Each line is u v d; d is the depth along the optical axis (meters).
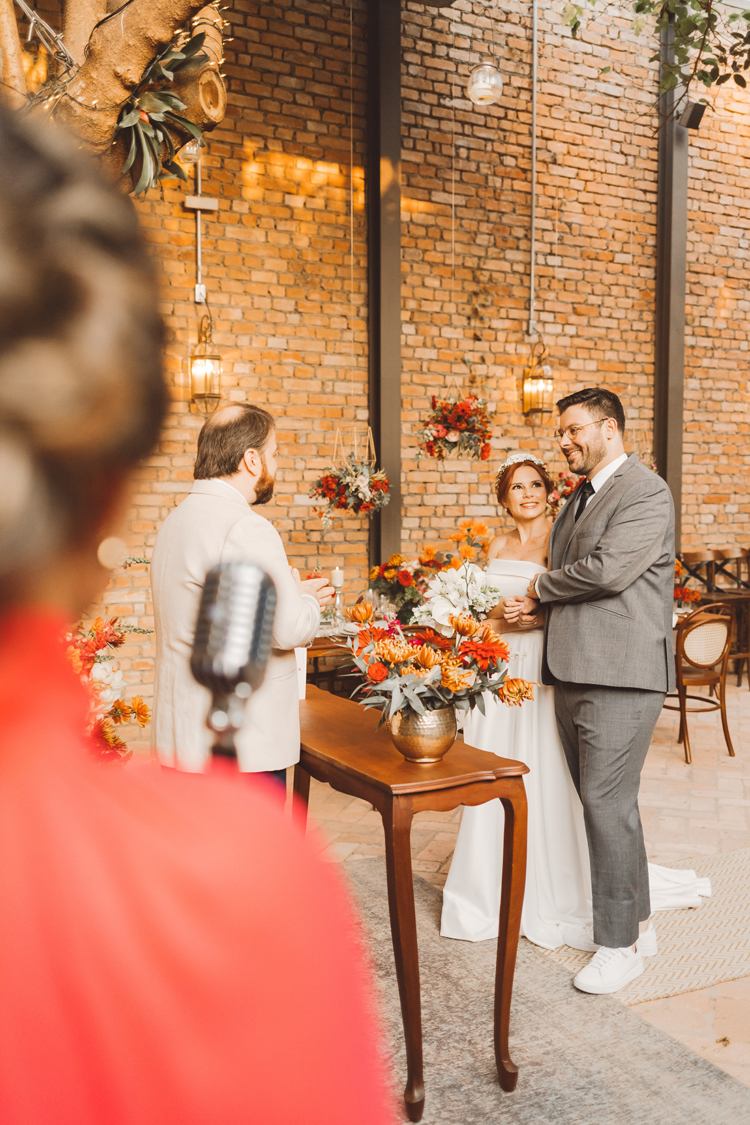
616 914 2.33
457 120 5.70
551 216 6.09
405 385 5.64
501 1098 1.86
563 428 2.56
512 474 2.88
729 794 4.07
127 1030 0.23
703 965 2.49
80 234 0.23
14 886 0.24
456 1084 1.91
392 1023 2.14
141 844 0.26
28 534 0.22
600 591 2.36
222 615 0.93
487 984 2.34
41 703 0.25
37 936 0.23
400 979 1.77
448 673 1.82
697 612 4.55
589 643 2.36
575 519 2.59
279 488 5.26
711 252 6.81
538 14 5.93
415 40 5.52
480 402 4.94
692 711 4.62
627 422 6.54
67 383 0.22
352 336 5.41
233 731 0.94
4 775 0.25
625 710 2.33
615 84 6.28
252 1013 0.25
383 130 5.26
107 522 0.24
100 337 0.22
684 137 6.42
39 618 0.25
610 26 6.23
